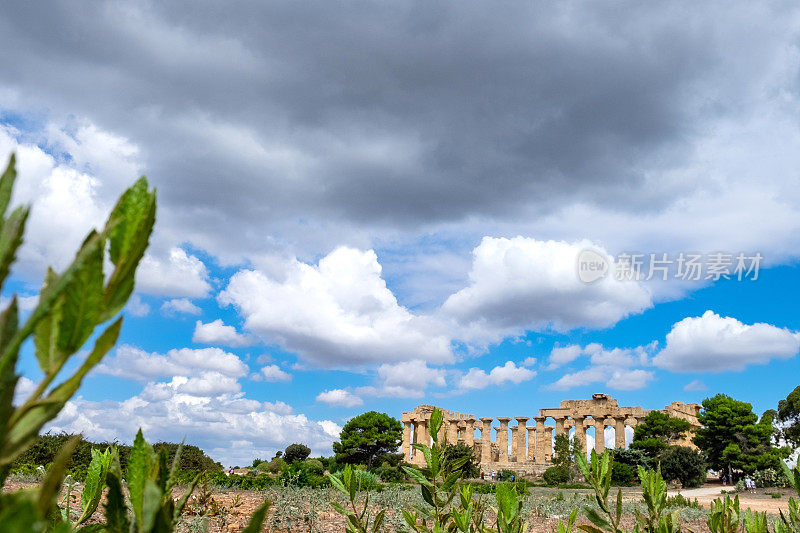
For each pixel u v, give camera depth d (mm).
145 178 675
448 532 2561
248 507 10656
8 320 569
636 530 2029
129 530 863
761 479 49625
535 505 16672
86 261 589
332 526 9117
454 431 89750
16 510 438
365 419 71125
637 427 68188
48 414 593
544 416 83312
